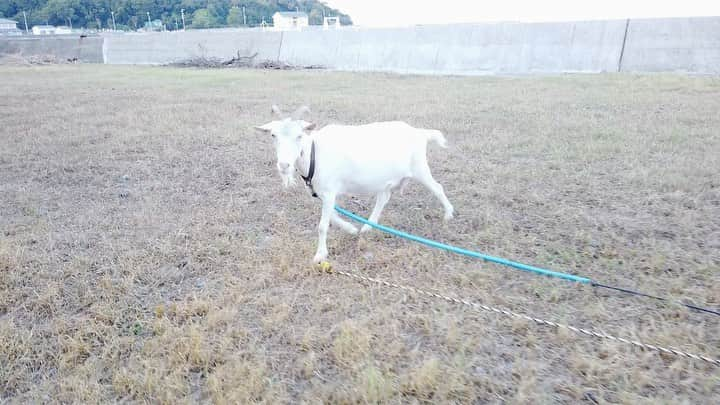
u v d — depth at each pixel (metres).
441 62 25.86
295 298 4.38
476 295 4.35
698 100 12.67
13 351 3.81
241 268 4.93
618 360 3.46
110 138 10.32
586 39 22.08
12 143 9.98
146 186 7.51
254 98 15.71
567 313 4.07
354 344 3.69
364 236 5.59
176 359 3.64
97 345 3.89
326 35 30.73
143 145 9.70
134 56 40.25
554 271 4.70
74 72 27.88
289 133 4.49
